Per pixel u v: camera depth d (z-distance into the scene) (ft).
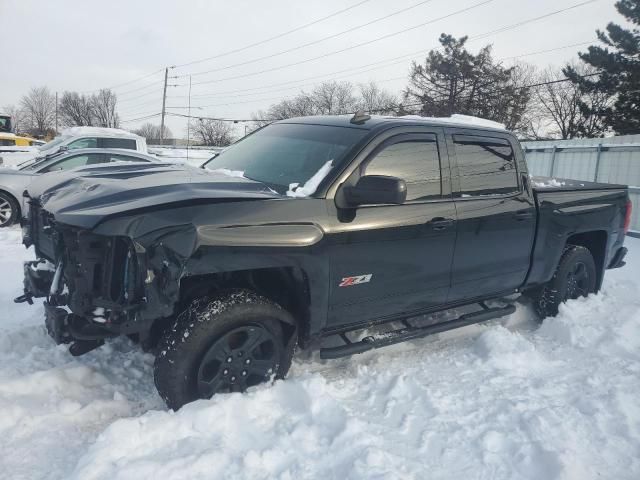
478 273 14.06
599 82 110.22
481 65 154.40
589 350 14.14
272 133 14.62
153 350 10.93
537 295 17.04
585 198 17.08
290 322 10.82
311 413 10.00
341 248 11.01
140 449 8.67
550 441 9.55
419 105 160.76
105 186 10.55
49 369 11.41
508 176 14.92
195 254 9.33
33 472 8.52
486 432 9.78
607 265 19.15
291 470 8.43
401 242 11.98
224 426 9.40
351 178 11.38
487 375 12.48
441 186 13.08
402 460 8.86
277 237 10.03
